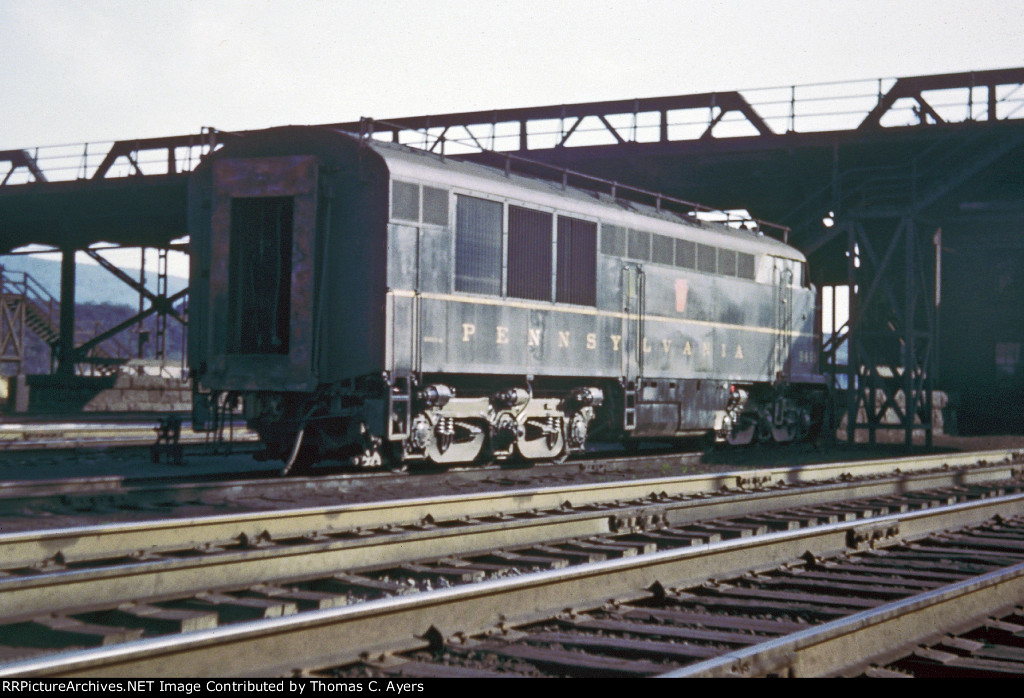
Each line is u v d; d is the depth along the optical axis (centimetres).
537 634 606
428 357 1361
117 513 988
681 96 2638
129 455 1662
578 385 1688
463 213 1421
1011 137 2403
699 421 1902
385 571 807
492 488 1316
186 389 3819
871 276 2697
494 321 1462
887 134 2480
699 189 2847
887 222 2608
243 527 878
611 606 677
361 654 536
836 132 2523
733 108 2614
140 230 3534
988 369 3600
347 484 1264
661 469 1694
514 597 639
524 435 1575
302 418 1330
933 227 2631
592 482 1427
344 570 786
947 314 3641
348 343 1333
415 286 1345
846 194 2533
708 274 1925
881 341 2675
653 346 1772
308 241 1325
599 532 1012
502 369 1473
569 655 555
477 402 1473
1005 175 2747
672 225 1838
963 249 3119
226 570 721
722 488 1405
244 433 2272
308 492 1204
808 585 788
